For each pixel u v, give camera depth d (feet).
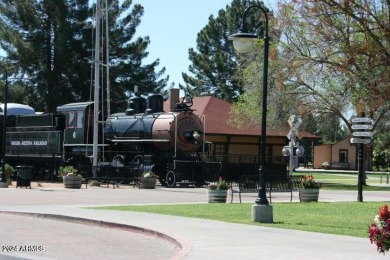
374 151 272.31
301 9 68.74
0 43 199.31
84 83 197.16
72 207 70.23
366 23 61.46
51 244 44.62
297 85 134.00
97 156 122.31
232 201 83.10
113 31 202.39
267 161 138.00
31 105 202.39
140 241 47.06
